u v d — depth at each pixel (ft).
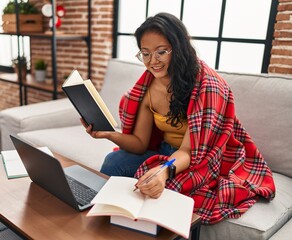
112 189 3.22
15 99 13.04
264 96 5.28
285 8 5.69
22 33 9.82
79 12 9.71
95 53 9.64
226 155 4.64
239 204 4.00
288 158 4.97
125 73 7.59
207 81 4.22
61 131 6.90
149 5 8.67
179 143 4.66
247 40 6.93
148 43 3.95
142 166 4.35
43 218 3.14
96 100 4.35
